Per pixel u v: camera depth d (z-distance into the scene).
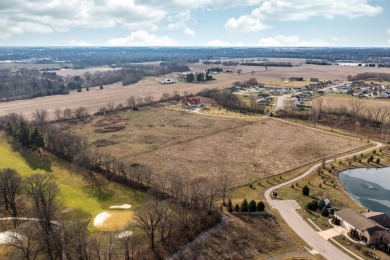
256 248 92.38
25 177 125.62
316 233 99.50
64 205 112.06
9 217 104.50
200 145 179.88
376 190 132.12
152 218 89.69
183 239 92.44
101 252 85.12
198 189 115.12
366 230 94.62
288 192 125.75
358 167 152.62
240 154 166.75
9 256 85.56
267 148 175.50
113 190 124.56
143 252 86.88
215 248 91.31
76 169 140.75
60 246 87.81
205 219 100.38
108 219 103.31
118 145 179.12
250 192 125.81
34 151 161.75
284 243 94.81
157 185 124.25
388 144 182.12
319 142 185.25
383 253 90.50
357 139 190.12
